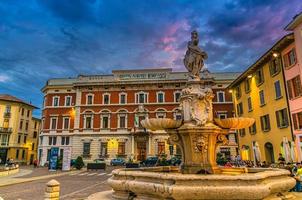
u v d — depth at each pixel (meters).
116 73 48.03
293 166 14.23
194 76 9.39
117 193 6.73
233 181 5.23
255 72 31.83
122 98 46.59
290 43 24.47
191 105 8.70
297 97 23.52
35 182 19.88
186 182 5.29
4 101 54.53
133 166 32.12
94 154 44.06
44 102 50.19
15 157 54.34
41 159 46.19
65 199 11.70
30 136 60.75
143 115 44.84
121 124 45.19
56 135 46.59
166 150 42.19
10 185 17.73
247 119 8.70
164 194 5.37
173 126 8.84
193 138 8.47
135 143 43.59
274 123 27.48
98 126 45.47
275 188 5.74
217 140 8.76
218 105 44.50
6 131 53.22
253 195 5.05
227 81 45.25
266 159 29.19
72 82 49.56
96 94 47.12
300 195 6.91
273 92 27.64
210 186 5.16
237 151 40.06
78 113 46.34
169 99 45.44
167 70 47.47
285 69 25.34
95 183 18.81
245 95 35.06
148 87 46.44
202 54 9.60
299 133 23.17
